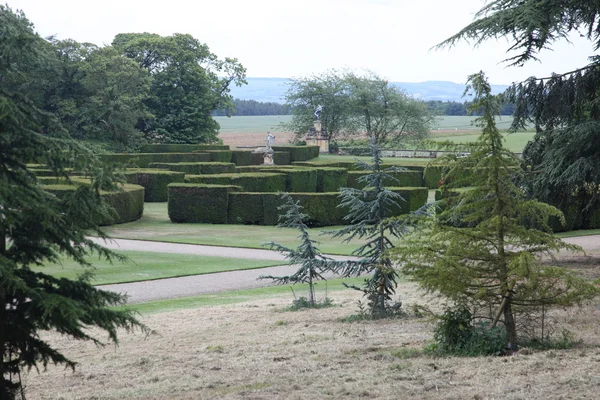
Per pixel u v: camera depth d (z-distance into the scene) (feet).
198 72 249.14
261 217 113.80
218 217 114.32
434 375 26.86
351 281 67.31
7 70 23.00
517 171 31.73
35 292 22.85
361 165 46.50
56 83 195.72
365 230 46.19
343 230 46.68
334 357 32.76
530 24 56.90
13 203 22.88
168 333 44.04
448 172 32.04
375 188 46.39
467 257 30.83
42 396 30.09
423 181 175.42
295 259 51.42
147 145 225.15
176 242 91.76
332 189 155.22
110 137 213.25
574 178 61.72
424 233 33.19
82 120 200.44
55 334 46.11
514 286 30.96
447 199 32.40
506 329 31.19
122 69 208.74
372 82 270.26
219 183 131.44
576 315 39.93
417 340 36.06
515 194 33.76
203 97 254.88
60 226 24.08
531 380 25.12
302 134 286.25
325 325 43.62
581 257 72.95
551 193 65.72
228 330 43.70
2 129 22.86
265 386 27.45
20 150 23.45
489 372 26.73
